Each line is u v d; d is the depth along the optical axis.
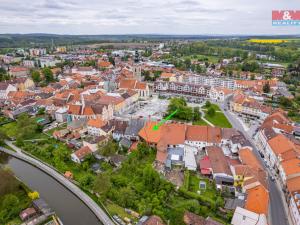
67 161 132.38
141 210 93.88
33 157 137.62
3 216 93.50
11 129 175.12
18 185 111.44
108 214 95.75
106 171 121.75
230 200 98.94
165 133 147.75
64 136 159.12
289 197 101.44
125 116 198.25
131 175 118.94
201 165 124.00
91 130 162.62
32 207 99.12
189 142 148.00
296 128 165.62
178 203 100.12
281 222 93.94
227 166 121.69
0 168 120.31
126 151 141.88
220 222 91.19
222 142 148.12
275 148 130.75
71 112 182.12
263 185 102.69
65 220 95.75
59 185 116.88
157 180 106.88
